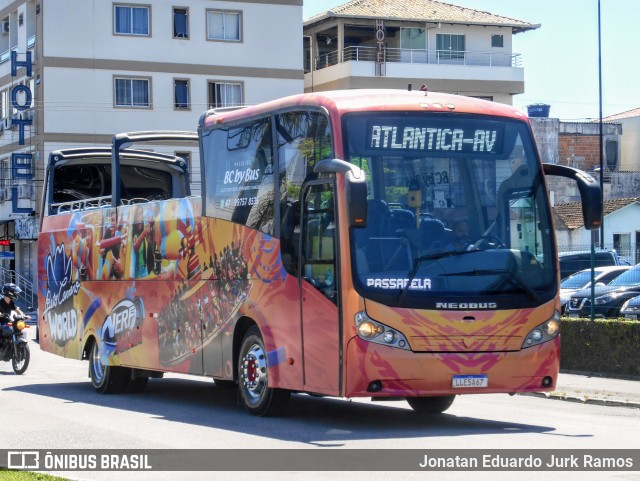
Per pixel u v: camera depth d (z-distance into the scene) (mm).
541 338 12734
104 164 21984
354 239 12320
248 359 14453
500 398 18062
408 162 12656
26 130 59500
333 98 12867
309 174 13117
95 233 19469
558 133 74625
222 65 60219
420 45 69312
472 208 12773
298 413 14938
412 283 12320
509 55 70500
